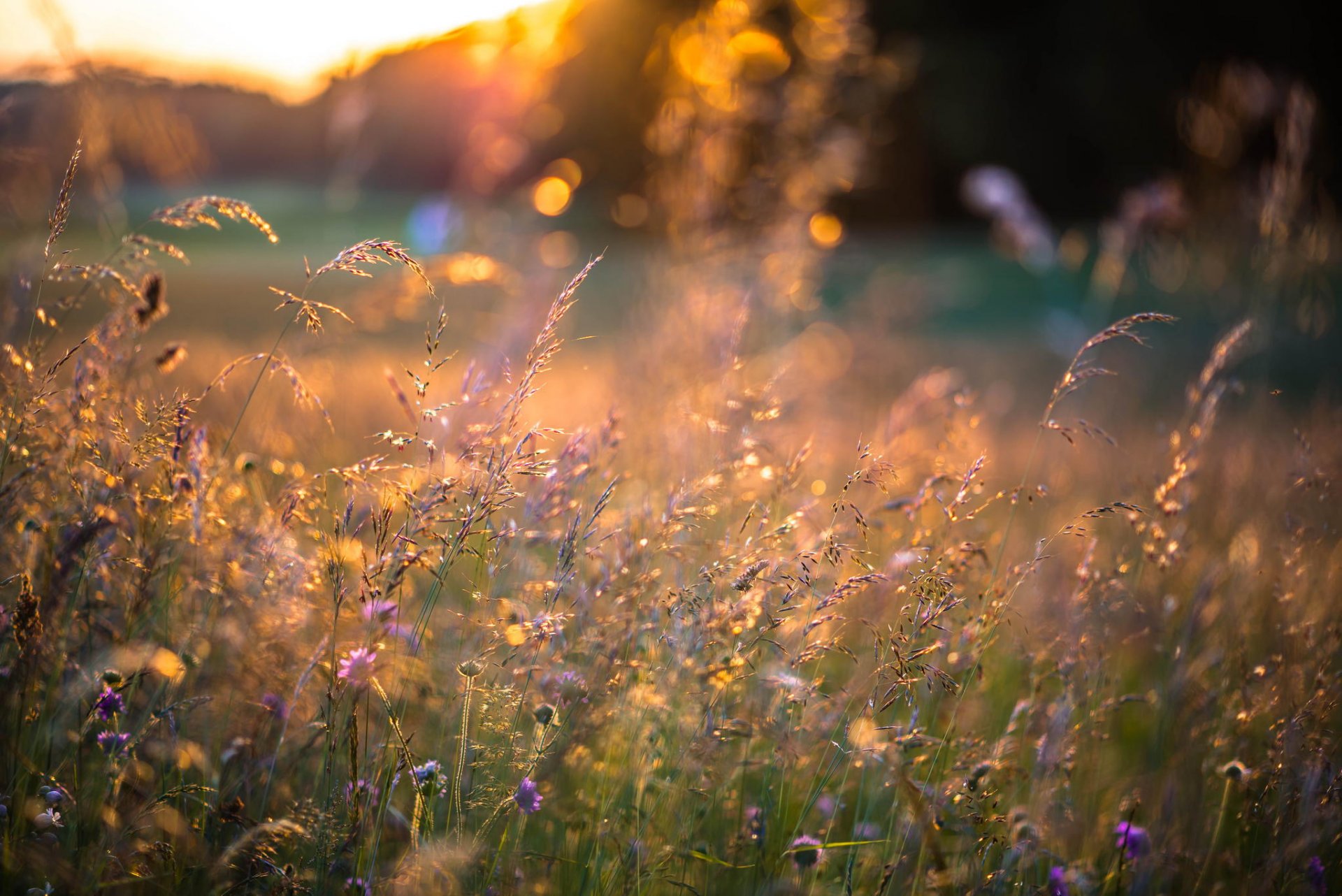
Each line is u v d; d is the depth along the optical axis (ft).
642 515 7.35
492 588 6.55
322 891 5.25
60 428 6.07
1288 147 12.24
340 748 5.78
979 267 66.18
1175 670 7.62
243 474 7.00
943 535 6.86
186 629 6.27
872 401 17.03
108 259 6.63
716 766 6.21
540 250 19.11
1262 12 74.38
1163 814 6.97
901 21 83.15
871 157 19.47
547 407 12.55
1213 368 7.86
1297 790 6.40
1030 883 6.21
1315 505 8.18
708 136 16.51
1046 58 84.17
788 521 6.22
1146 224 18.93
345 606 6.24
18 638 5.28
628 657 6.19
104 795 5.41
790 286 15.25
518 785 5.71
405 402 5.92
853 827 6.46
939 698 6.79
